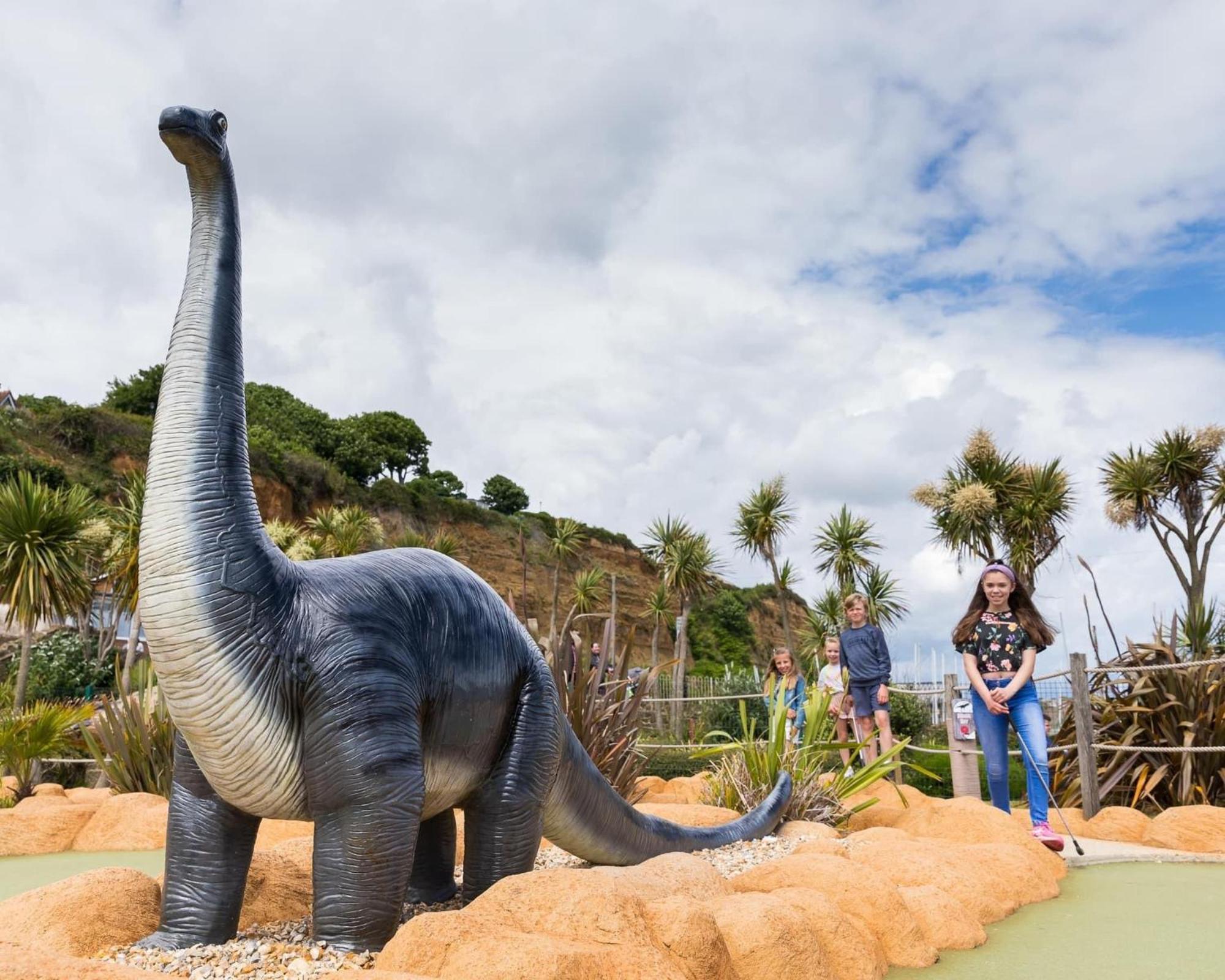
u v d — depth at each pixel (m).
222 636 2.87
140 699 9.33
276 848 4.45
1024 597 6.47
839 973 3.33
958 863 4.70
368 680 3.04
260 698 2.91
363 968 2.79
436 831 4.22
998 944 3.91
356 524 32.06
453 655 3.45
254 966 2.94
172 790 3.26
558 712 4.02
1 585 14.99
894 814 6.98
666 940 2.80
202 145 3.04
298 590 3.09
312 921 3.07
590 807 4.35
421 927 2.59
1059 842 5.94
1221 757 8.27
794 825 6.19
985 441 20.75
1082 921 4.31
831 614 28.89
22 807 7.12
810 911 3.43
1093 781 7.87
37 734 9.73
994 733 6.46
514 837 3.74
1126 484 19.11
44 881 5.24
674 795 8.05
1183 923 4.25
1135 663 9.11
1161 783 8.56
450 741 3.46
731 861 5.20
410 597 3.38
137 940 3.28
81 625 22.30
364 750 2.98
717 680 23.84
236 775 2.96
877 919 3.65
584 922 2.71
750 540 28.16
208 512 2.92
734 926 3.14
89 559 20.08
